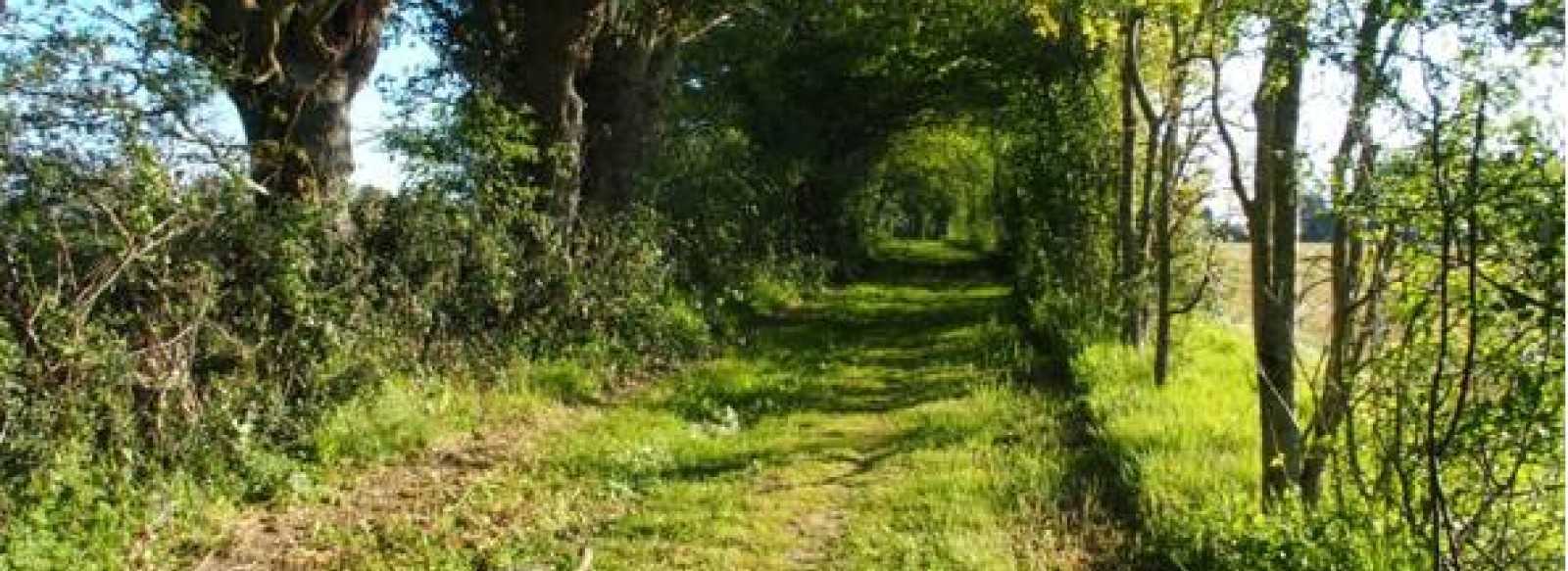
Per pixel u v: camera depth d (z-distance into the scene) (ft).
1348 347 23.93
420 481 32.63
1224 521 25.53
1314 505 24.45
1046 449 37.04
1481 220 18.34
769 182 103.86
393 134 45.32
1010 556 26.43
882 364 58.49
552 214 57.67
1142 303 51.96
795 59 109.50
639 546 27.76
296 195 39.58
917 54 105.40
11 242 27.07
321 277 38.11
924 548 27.27
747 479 34.32
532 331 51.39
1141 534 27.86
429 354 44.39
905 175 187.32
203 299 31.30
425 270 45.21
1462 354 19.83
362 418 35.37
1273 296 26.03
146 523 26.61
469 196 49.06
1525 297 17.67
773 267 93.66
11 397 25.62
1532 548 19.11
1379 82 20.40
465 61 60.59
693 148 94.17
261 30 37.88
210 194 32.65
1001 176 119.75
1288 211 25.75
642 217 67.05
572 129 59.16
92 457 27.55
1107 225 60.90
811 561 26.96
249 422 31.83
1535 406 17.95
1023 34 81.82
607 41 66.59
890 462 36.19
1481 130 17.98
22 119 28.07
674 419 43.14
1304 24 22.63
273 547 26.61
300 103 39.58
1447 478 20.43
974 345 63.93
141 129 30.30
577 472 34.42
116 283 29.60
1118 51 59.72
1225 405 40.47
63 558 23.68
